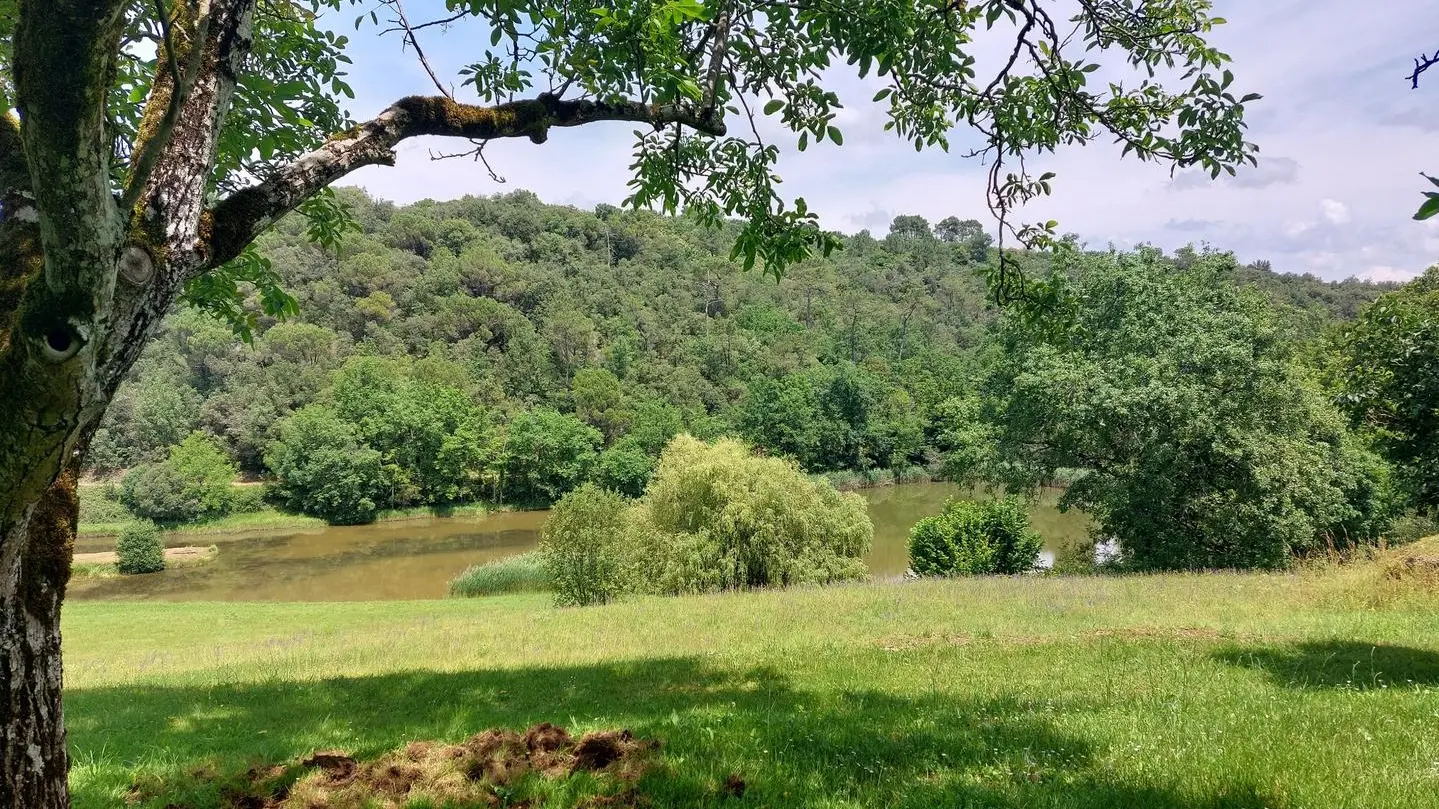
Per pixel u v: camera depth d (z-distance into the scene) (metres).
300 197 3.19
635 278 116.00
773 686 7.83
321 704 8.16
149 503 52.38
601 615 15.59
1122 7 5.45
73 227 2.09
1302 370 25.86
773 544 22.34
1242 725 5.11
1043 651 9.16
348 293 90.12
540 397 78.00
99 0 1.83
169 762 5.73
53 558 2.80
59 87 1.90
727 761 4.75
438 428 61.75
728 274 121.38
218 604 24.55
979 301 126.19
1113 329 26.42
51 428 2.27
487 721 6.56
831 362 95.12
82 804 4.62
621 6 4.49
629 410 76.19
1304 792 3.81
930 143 6.54
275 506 57.03
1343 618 10.26
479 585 30.28
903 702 6.70
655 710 6.79
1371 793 3.77
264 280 6.73
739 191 6.50
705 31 5.33
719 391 85.75
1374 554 14.45
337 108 6.43
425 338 84.25
